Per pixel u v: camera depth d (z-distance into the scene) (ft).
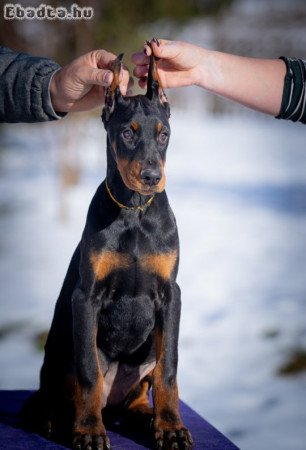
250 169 49.19
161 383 9.10
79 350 9.07
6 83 9.74
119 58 8.98
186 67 9.29
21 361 19.89
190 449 8.81
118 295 9.41
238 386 18.76
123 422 10.27
